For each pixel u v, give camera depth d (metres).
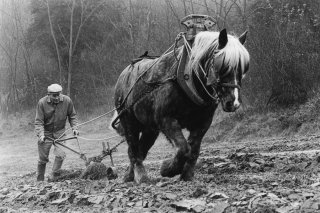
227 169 9.22
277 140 16.73
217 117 21.33
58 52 31.89
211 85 6.88
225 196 6.02
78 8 34.72
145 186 7.58
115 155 18.72
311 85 19.30
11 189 9.03
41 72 37.28
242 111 20.42
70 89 33.97
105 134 26.91
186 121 7.49
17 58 38.88
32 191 8.16
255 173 8.77
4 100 36.78
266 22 20.72
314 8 19.80
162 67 7.50
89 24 34.31
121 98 8.80
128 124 8.71
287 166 8.73
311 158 9.67
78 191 7.54
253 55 20.11
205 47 6.95
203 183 7.43
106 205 6.41
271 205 5.13
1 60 39.50
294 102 19.48
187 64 7.11
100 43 34.41
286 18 20.08
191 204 5.69
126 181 8.88
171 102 7.20
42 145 11.09
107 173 9.83
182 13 28.17
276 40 19.69
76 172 10.33
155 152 18.02
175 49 7.39
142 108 7.86
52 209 6.77
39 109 11.08
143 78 7.85
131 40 28.72
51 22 35.28
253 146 15.38
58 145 10.98
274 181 7.19
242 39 7.30
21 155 22.50
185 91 7.04
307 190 6.14
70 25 34.59
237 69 6.63
